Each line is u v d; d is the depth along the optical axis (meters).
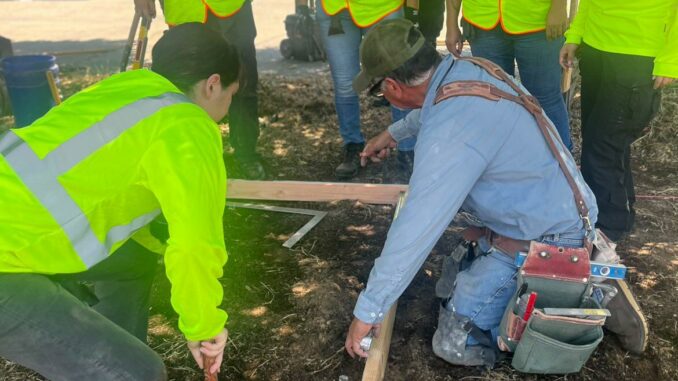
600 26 3.34
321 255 3.72
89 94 1.96
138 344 2.06
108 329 2.02
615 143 3.43
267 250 3.78
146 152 1.83
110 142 1.84
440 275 3.49
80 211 1.86
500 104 2.40
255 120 4.64
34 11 12.38
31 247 1.85
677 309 3.16
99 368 1.98
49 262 1.89
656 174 4.62
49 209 1.83
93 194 1.86
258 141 5.46
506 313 2.62
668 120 5.13
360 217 4.08
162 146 1.81
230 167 5.00
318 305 3.26
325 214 4.14
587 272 2.53
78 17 11.76
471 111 2.36
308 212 4.18
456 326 2.80
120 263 2.43
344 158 4.89
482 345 2.80
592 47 3.43
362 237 3.88
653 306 3.19
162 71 2.01
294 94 6.33
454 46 4.49
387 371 2.85
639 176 4.61
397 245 2.34
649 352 2.91
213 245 1.83
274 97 6.24
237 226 4.05
